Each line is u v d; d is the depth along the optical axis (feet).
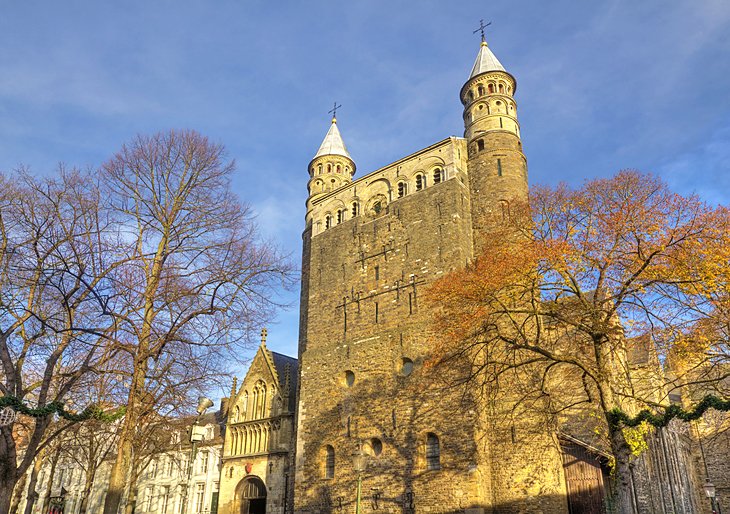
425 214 130.00
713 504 141.69
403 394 115.44
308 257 161.07
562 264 82.84
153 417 94.22
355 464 88.33
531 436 103.45
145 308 72.02
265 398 159.84
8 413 63.36
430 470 106.52
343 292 137.59
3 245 73.05
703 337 80.18
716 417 146.61
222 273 74.43
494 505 103.71
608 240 83.71
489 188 131.64
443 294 95.66
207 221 78.89
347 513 114.32
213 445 185.06
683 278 77.20
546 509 98.63
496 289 85.76
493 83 146.51
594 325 80.48
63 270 64.54
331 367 131.13
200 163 81.46
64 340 74.59
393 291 127.34
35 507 237.66
